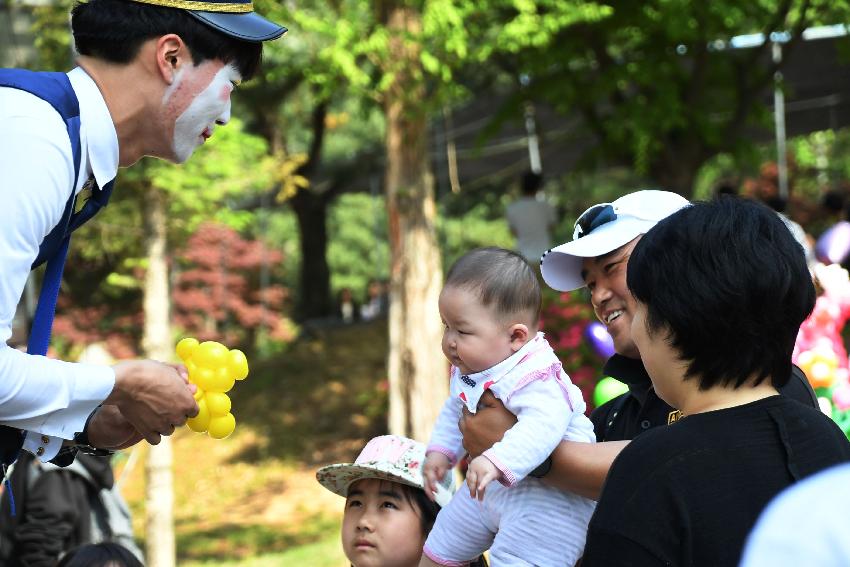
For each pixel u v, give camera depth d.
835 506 1.03
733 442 1.68
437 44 8.28
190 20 2.35
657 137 11.02
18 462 4.61
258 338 20.33
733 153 11.66
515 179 22.78
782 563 1.02
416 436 8.88
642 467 1.67
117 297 13.62
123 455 8.78
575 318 8.93
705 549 1.61
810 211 17.14
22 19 8.07
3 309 2.14
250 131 16.39
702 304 1.72
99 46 2.33
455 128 13.80
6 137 2.15
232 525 10.80
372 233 31.02
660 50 10.79
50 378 2.23
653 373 1.83
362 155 18.23
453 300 2.49
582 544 2.47
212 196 7.67
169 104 2.37
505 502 2.50
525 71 10.46
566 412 2.42
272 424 13.64
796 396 2.21
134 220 8.30
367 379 14.71
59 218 2.24
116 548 3.65
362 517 3.02
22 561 4.57
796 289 1.75
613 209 2.59
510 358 2.46
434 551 2.66
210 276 19.39
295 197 18.94
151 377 2.39
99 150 2.31
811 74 13.01
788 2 10.45
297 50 8.93
